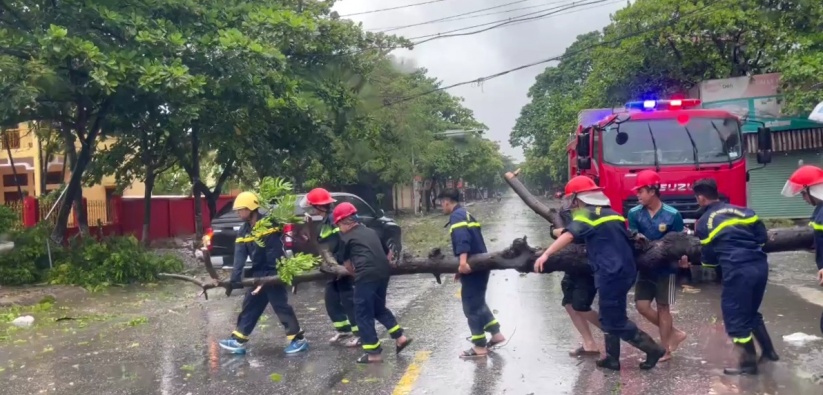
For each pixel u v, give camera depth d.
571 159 17.83
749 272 6.12
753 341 6.62
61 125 18.44
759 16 20.73
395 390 6.25
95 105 15.11
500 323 9.04
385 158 33.47
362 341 7.25
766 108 21.31
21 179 27.45
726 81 21.59
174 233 27.81
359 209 15.41
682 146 12.18
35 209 21.34
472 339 7.30
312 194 8.08
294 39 16.70
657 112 12.46
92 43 13.36
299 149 18.94
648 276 6.86
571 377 6.44
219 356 7.86
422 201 57.22
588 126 13.97
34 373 7.42
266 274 7.79
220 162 21.02
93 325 10.23
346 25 20.89
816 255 5.99
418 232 27.95
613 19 23.73
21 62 13.10
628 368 6.66
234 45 14.52
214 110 15.89
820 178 6.03
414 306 10.62
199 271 16.66
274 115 16.42
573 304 7.07
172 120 14.31
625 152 12.25
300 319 10.05
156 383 6.81
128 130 16.59
